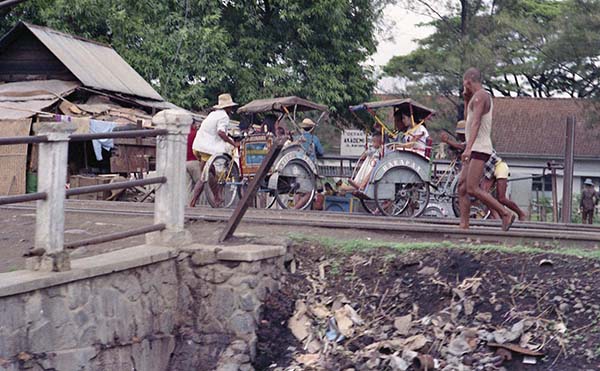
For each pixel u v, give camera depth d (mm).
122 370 7656
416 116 15102
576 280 8039
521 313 7809
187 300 8422
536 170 42281
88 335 7215
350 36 29688
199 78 27016
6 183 20016
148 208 12500
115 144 20375
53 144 6992
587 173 41531
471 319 7902
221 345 8219
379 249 8906
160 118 8500
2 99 21484
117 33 27078
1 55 23531
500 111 44875
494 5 38000
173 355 8328
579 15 30078
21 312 6551
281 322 8375
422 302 8203
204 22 26766
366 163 13789
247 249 8398
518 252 8516
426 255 8656
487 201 9578
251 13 28047
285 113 16422
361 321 8164
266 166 8969
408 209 13680
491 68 33156
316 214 11992
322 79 28047
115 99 22875
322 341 8086
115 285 7562
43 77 23203
